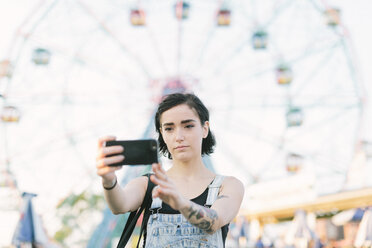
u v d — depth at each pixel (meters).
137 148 1.73
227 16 16.50
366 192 13.98
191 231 1.89
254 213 17.30
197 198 1.95
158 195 1.63
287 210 16.12
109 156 1.73
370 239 13.23
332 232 17.09
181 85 15.70
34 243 9.97
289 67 16.42
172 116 2.03
